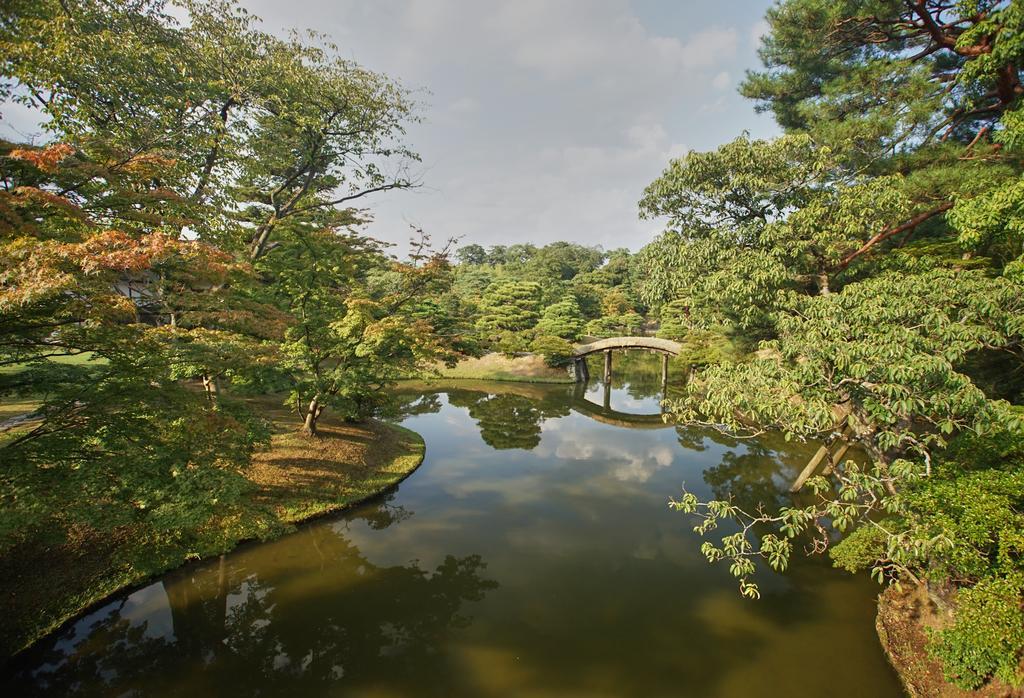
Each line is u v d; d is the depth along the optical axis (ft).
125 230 25.89
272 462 48.34
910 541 21.39
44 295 16.14
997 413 20.61
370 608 31.76
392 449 61.31
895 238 50.67
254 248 52.08
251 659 26.89
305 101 54.03
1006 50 33.47
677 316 152.97
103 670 25.55
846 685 24.58
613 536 42.24
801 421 24.26
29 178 22.02
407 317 64.18
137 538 33.42
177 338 30.35
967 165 40.57
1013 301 25.27
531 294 168.35
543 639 28.68
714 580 35.14
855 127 43.83
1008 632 18.38
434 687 24.88
